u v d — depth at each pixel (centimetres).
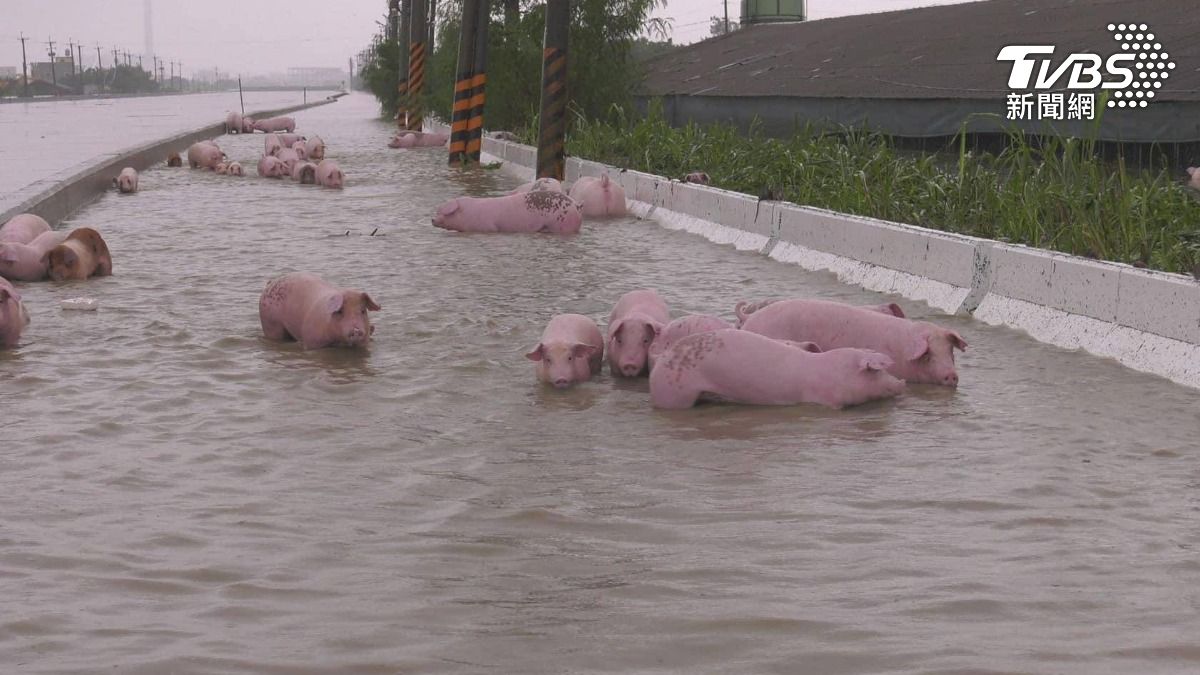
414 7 4734
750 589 470
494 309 1077
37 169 2644
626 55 3197
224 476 623
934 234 1117
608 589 472
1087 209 1127
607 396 787
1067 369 840
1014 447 660
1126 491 585
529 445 679
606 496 588
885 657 410
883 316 816
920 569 489
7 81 17200
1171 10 2089
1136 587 469
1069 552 507
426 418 737
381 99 7550
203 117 6881
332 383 822
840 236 1281
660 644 422
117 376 838
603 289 1183
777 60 3209
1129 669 400
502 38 3253
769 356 752
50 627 438
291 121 5219
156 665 406
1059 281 948
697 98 3025
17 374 841
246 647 421
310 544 524
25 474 624
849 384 743
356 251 1458
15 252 1232
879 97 2202
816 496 584
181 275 1277
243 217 1844
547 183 1800
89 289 1191
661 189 1825
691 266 1339
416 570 493
